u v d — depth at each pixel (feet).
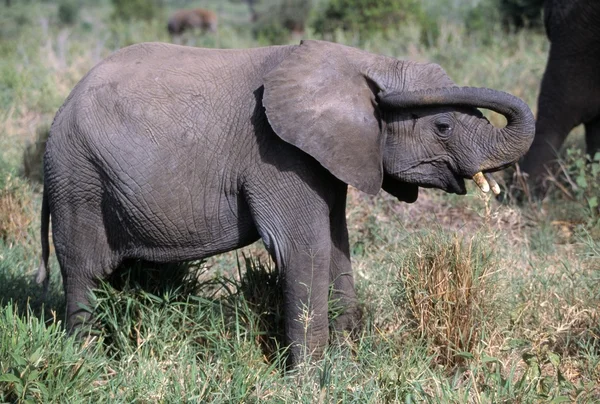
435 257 29.60
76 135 27.94
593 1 42.93
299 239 27.37
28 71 71.26
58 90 67.77
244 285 30.14
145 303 29.89
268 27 129.08
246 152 27.45
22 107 63.93
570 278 33.22
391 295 31.09
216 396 26.53
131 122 27.63
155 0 177.27
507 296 30.86
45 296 32.40
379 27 90.33
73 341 27.68
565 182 47.37
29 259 39.17
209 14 134.21
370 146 27.09
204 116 27.63
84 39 99.60
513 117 26.91
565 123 45.16
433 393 26.68
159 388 26.66
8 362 25.49
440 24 93.45
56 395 25.17
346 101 27.02
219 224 28.27
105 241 29.04
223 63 28.55
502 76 65.92
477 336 29.14
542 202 45.60
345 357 28.81
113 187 27.84
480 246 29.89
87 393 26.11
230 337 29.53
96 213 28.68
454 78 66.59
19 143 53.83
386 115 27.63
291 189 27.20
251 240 29.04
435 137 27.53
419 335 29.55
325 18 95.09
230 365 28.19
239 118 27.53
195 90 27.94
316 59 27.32
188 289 30.94
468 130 27.45
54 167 28.50
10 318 27.20
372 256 39.14
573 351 30.66
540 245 40.55
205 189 27.84
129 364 28.12
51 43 86.07
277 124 26.53
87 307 29.45
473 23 92.89
